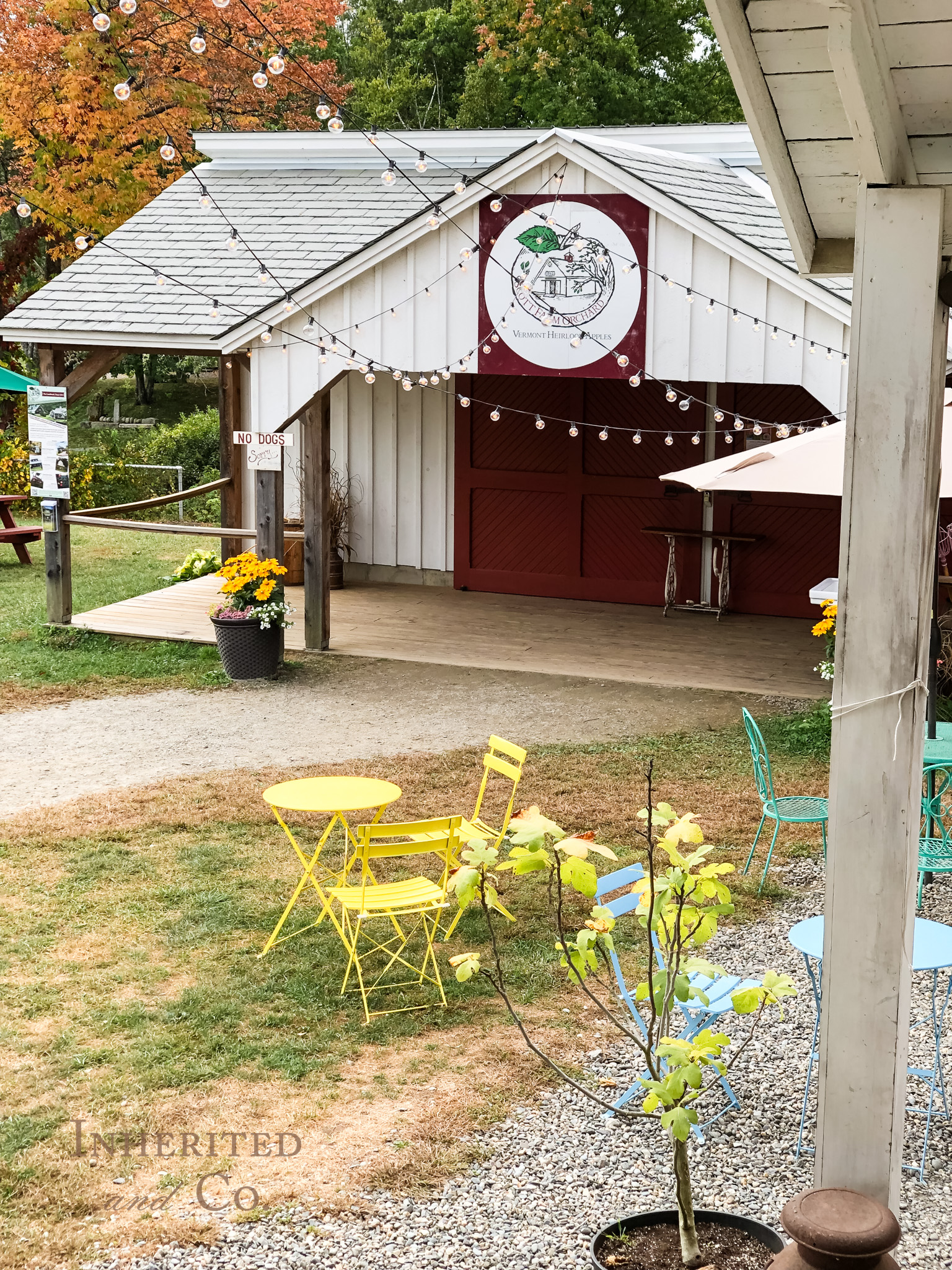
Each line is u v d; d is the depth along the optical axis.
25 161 24.39
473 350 11.20
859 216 3.50
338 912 6.87
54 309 12.95
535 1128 4.80
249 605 11.80
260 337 11.81
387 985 6.03
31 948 6.34
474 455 15.79
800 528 14.33
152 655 12.53
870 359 3.54
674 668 12.13
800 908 6.90
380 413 16.22
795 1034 5.55
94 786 8.91
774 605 14.59
